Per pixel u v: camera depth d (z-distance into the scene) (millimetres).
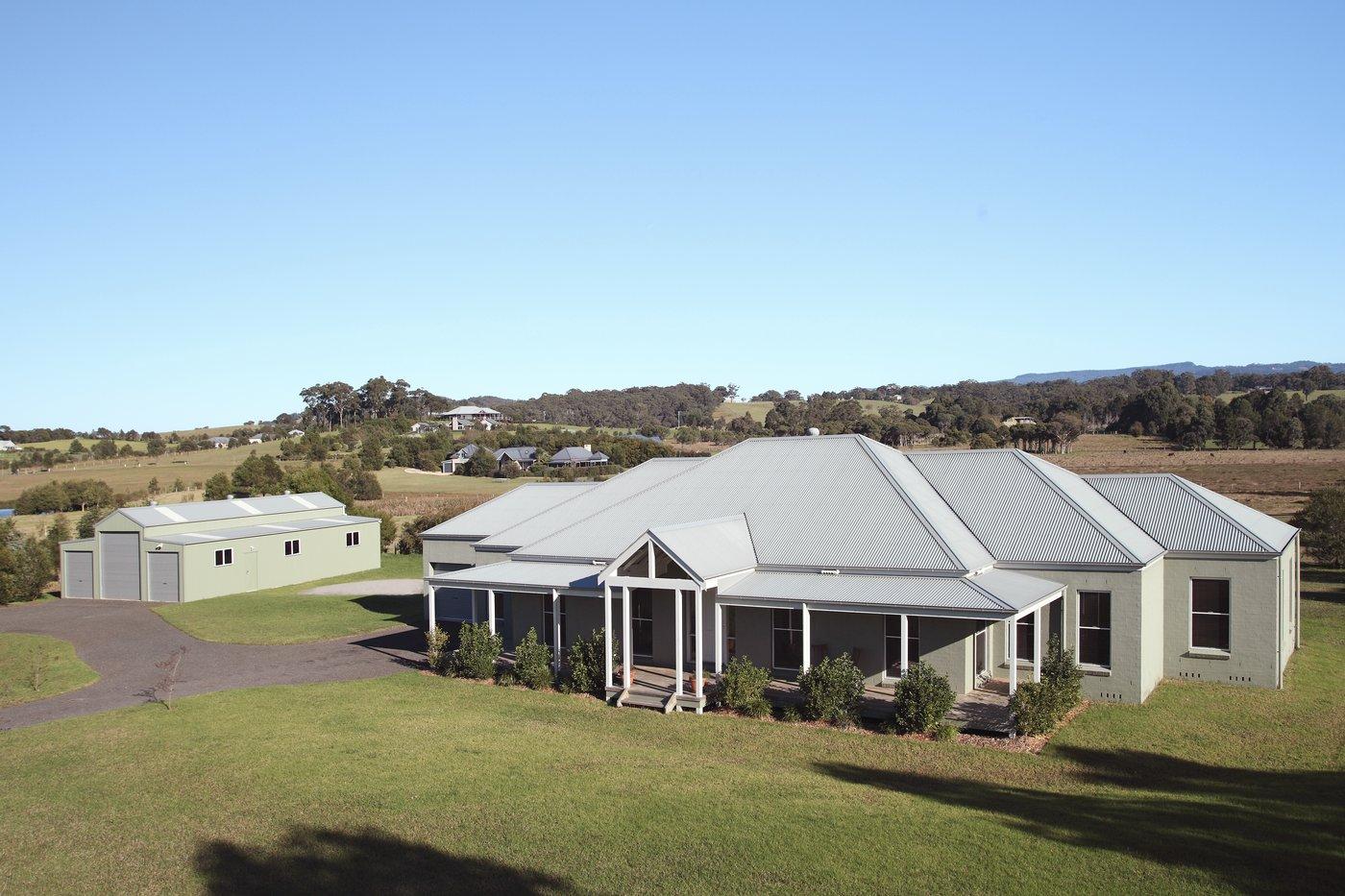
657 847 13461
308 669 27703
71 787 16859
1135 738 19422
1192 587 24750
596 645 23984
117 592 44281
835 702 20531
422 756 18344
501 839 13891
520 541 30156
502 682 24844
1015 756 18250
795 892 11953
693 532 24016
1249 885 11859
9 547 45156
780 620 24000
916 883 12164
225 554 44531
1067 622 23094
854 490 26391
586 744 19188
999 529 24906
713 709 22000
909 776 17031
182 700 23891
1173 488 27344
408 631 33906
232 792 16344
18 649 31859
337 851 13633
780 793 15844
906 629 20547
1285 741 19188
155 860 13531
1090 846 13305
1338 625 32188
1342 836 13625
